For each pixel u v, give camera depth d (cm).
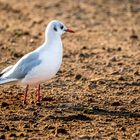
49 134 1256
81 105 1478
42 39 2425
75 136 1243
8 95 1564
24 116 1384
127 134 1266
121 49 2244
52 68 1448
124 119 1376
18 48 2212
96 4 3472
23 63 1438
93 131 1280
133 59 2048
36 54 1441
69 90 1625
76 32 2628
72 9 3259
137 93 1605
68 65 1945
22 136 1241
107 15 3119
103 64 1967
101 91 1617
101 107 1467
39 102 1484
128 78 1762
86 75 1805
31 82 1451
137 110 1445
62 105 1474
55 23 1478
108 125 1327
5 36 2462
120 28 2761
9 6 3319
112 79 1741
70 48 2245
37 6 3350
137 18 3062
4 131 1277
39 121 1348
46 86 1658
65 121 1349
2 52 2122
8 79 1438
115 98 1550
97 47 2284
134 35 2523
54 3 3456
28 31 2592
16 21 2878
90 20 2956
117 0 3619
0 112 1414
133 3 3531
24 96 1506
